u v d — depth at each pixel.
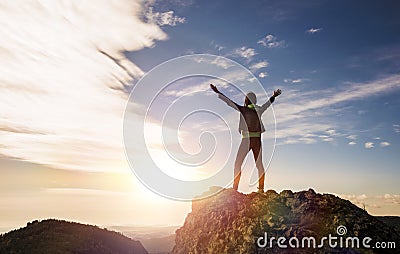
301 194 10.69
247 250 8.98
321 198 10.28
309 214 9.54
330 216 9.35
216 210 11.49
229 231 10.18
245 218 10.12
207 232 11.11
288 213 9.95
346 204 10.28
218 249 9.97
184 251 12.12
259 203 10.66
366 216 9.86
